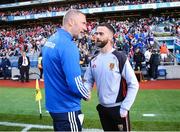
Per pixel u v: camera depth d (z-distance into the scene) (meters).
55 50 2.90
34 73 20.34
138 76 16.47
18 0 54.25
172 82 16.47
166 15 44.69
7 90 14.48
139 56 17.19
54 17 49.78
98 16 47.72
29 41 35.91
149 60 17.73
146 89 13.60
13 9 54.91
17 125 6.93
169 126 6.70
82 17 3.01
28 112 8.76
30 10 52.59
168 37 30.17
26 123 7.12
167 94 11.94
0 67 21.95
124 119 3.35
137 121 7.22
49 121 7.27
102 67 3.33
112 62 3.29
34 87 15.61
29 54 26.64
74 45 2.93
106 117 3.43
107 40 3.31
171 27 33.94
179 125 6.78
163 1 41.38
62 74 2.93
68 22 2.97
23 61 18.58
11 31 43.78
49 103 3.03
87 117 7.84
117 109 3.33
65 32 2.97
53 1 49.47
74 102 2.99
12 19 49.78
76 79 2.84
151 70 17.64
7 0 55.09
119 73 3.29
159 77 18.44
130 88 3.26
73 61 2.86
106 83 3.32
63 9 47.06
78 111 3.03
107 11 43.81
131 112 8.47
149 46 24.41
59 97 2.96
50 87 3.00
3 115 8.18
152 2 41.75
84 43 24.83
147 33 30.48
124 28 35.28
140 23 37.75
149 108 9.07
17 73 21.14
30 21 51.91
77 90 2.86
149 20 39.16
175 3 40.66
